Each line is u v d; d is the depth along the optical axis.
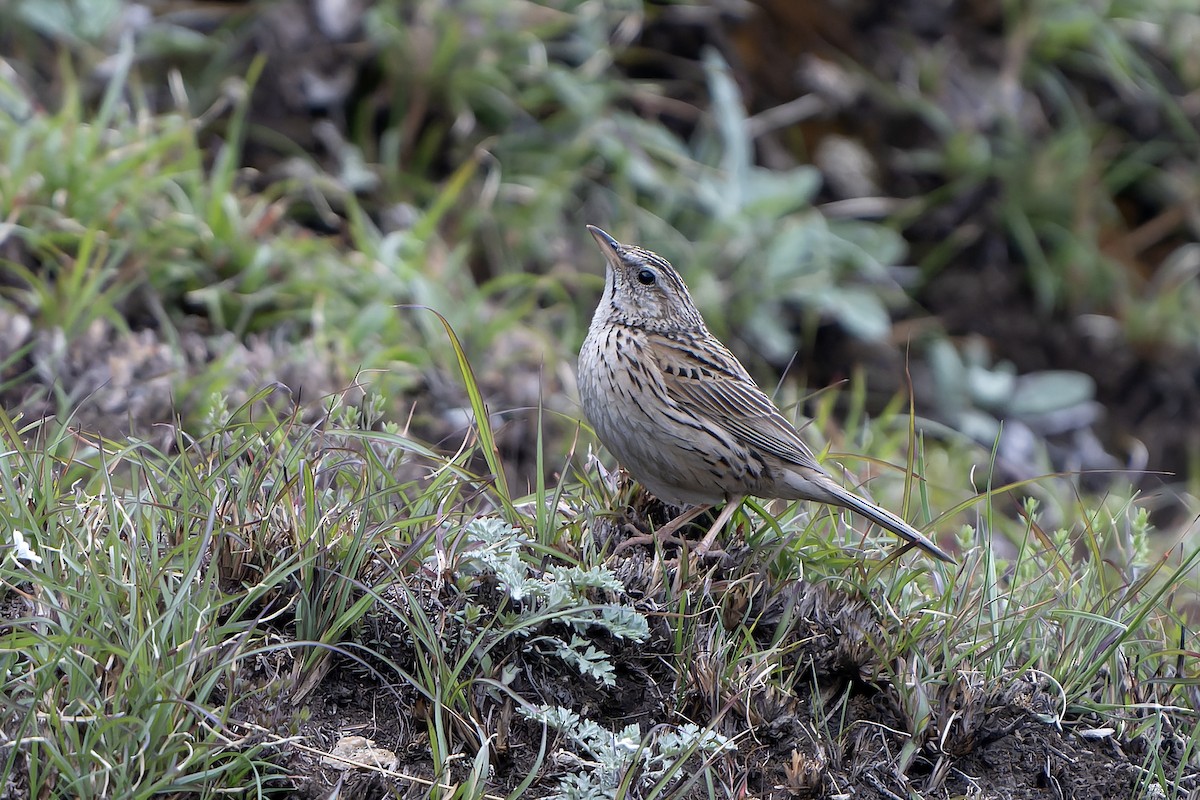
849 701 7.09
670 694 6.77
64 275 10.92
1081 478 14.41
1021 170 16.36
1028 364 15.73
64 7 13.82
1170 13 18.03
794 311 14.70
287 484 6.85
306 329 11.82
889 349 14.94
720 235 14.40
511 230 13.81
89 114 13.43
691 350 7.96
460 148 14.27
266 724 6.10
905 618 7.40
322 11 14.22
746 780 6.48
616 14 15.52
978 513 8.56
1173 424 15.53
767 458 7.79
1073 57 17.34
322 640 6.45
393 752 6.32
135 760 5.61
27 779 5.57
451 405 11.48
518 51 14.71
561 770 6.32
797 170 15.83
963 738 6.93
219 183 12.05
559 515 7.62
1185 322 15.95
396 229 13.37
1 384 9.79
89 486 7.41
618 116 14.80
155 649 5.86
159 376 10.27
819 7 16.72
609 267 8.18
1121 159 17.16
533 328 12.80
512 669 6.53
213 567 6.22
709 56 15.56
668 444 7.79
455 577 6.79
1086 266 16.06
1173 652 7.43
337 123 14.03
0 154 11.63
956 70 16.94
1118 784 6.98
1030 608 7.52
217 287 11.52
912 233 16.19
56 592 6.17
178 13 14.20
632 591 7.06
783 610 7.23
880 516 7.62
